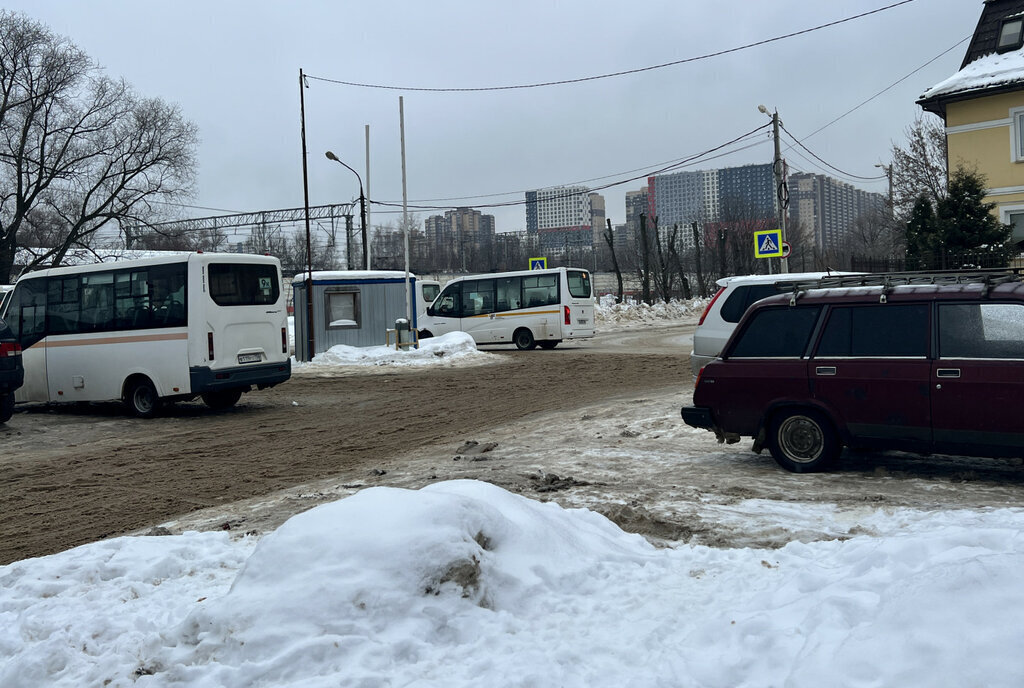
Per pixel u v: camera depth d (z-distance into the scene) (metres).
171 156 39.78
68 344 16.34
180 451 11.71
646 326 45.62
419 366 25.03
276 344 16.27
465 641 3.87
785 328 8.13
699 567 4.91
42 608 4.79
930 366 7.25
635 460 9.08
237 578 4.31
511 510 5.10
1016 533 4.16
